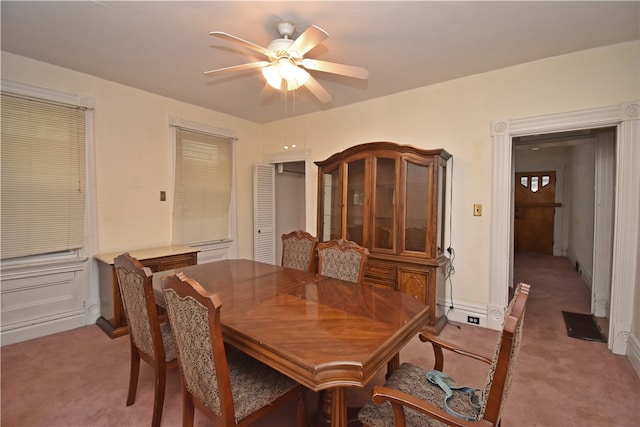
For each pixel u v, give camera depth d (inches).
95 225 122.5
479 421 40.1
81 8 77.0
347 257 93.7
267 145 187.8
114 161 127.1
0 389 80.0
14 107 102.8
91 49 98.7
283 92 136.0
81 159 118.0
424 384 56.2
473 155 119.7
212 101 148.6
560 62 102.8
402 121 136.1
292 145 175.5
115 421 69.1
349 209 134.6
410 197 118.4
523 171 287.0
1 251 102.1
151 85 129.1
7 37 91.4
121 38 91.9
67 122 114.1
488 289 118.5
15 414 70.9
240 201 179.6
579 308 140.3
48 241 111.4
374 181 125.5
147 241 138.7
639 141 91.9
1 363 92.7
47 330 111.7
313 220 167.5
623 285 96.0
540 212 281.7
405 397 43.3
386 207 124.3
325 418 64.6
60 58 105.0
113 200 127.4
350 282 85.4
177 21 82.9
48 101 109.3
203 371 49.8
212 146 163.5
